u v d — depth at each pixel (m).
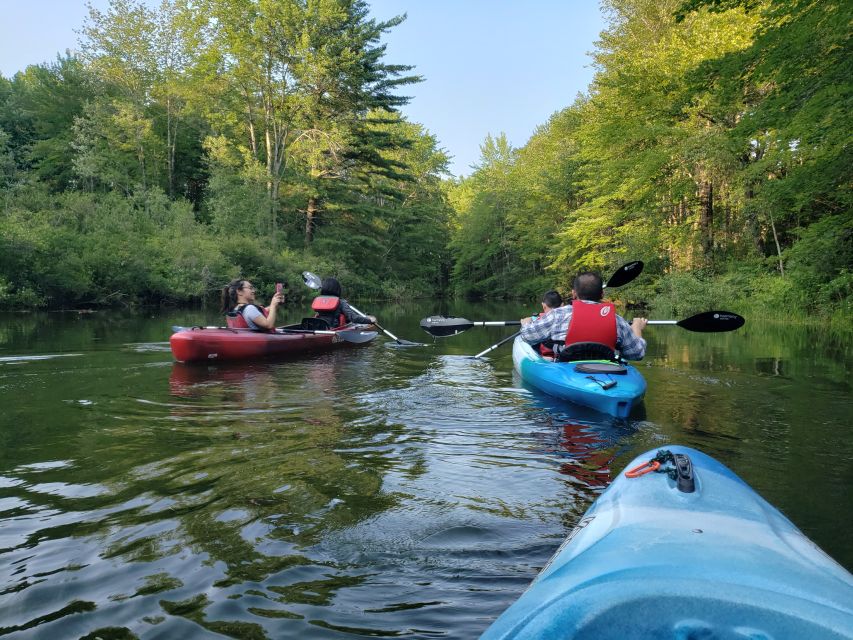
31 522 2.28
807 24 10.19
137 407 4.43
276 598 1.75
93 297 19.52
